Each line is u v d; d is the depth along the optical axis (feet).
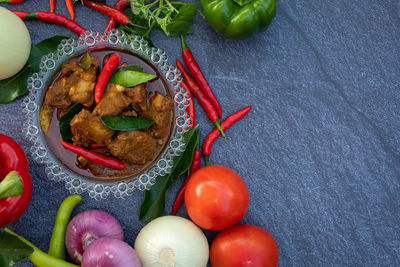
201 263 2.05
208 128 2.19
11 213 1.92
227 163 2.20
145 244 2.03
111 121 1.84
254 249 2.01
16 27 1.97
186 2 2.19
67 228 2.04
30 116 1.92
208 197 1.97
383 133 2.25
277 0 2.08
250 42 2.20
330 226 2.23
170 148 1.95
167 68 1.98
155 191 2.08
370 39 2.25
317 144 2.23
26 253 1.94
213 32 2.19
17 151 1.96
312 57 2.23
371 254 2.23
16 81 2.08
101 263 1.93
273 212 2.21
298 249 2.22
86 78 1.87
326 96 2.23
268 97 2.21
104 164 1.92
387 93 2.25
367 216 2.24
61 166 1.94
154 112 1.90
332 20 2.24
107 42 1.95
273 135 2.21
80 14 2.15
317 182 2.23
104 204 2.14
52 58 1.93
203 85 2.14
